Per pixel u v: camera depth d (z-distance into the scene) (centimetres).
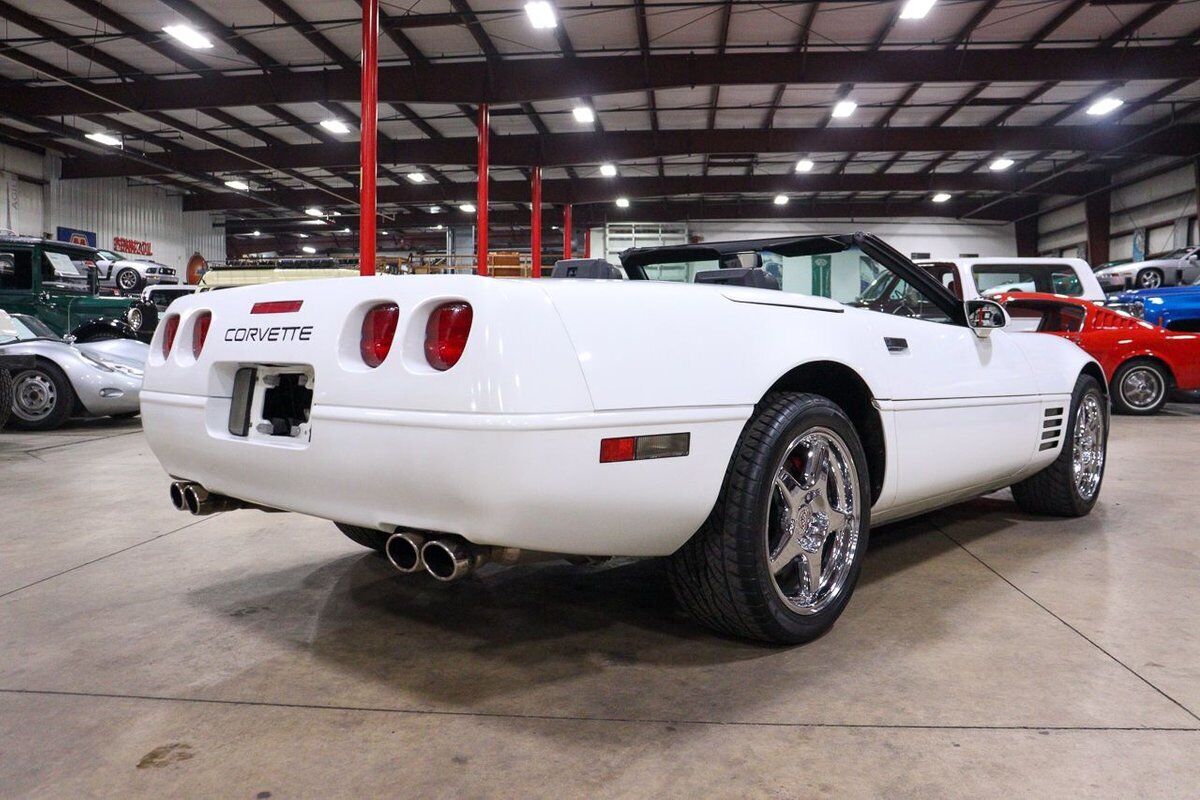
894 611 203
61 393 617
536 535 140
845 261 250
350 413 146
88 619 199
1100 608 204
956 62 1234
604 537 148
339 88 1328
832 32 1186
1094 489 315
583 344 140
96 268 1009
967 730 138
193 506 191
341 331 151
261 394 172
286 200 2367
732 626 173
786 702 150
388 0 1074
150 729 140
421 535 146
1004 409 249
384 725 141
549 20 1062
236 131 1736
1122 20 1155
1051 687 156
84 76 1368
